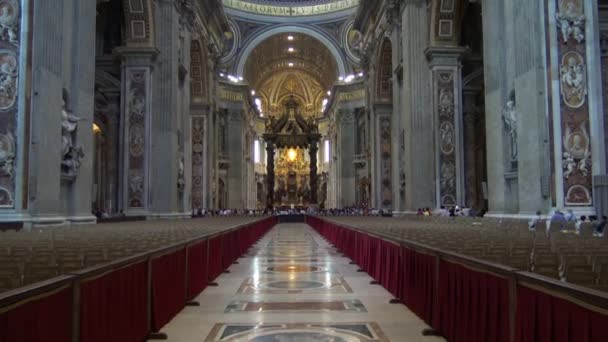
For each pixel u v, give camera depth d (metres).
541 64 11.33
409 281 6.88
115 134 20.66
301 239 21.94
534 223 10.92
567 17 11.36
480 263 4.10
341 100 47.09
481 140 22.67
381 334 5.59
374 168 31.08
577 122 11.20
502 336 3.68
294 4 47.56
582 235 8.05
